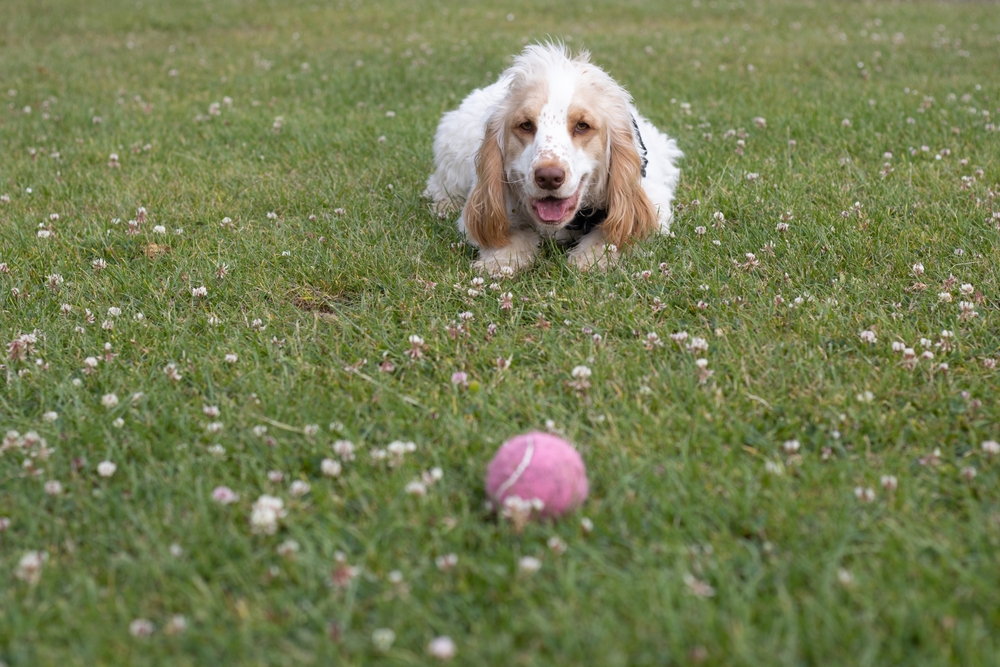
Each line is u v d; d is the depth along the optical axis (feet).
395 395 10.50
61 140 23.09
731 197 16.30
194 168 20.10
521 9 49.47
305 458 9.48
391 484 8.77
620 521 8.24
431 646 6.76
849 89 26.50
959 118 21.74
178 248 15.10
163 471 9.37
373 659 6.95
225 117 24.84
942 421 9.76
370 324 12.39
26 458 9.52
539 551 7.84
